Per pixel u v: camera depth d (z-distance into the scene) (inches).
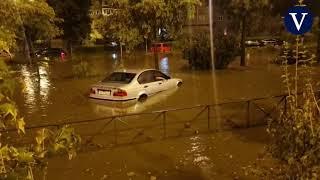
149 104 556.4
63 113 514.0
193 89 672.4
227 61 1002.1
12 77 109.0
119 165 320.2
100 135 406.6
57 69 1130.0
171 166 316.8
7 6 416.5
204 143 373.1
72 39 1553.9
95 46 1806.1
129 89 561.9
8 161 106.9
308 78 180.7
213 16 2036.2
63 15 1461.6
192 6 782.5
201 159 330.6
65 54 1523.1
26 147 116.2
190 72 944.9
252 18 1080.2
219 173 299.0
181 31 826.8
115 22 812.0
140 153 349.4
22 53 1141.7
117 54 1642.5
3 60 111.2
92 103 567.5
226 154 339.9
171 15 778.2
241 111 502.3
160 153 348.5
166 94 623.8
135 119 468.4
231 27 1416.1
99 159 334.0
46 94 666.2
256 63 1145.4
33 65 1155.9
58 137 117.5
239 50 1061.1
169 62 1264.8
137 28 800.3
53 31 1016.2
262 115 476.4
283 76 190.9
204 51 988.6
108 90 566.3
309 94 173.0
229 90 668.7
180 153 346.9
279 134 173.5
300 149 163.8
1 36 117.6
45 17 940.6
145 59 1414.9
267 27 1492.4
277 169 200.4
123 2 778.2
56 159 331.6
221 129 420.5
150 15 781.3
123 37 805.9
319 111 167.0
